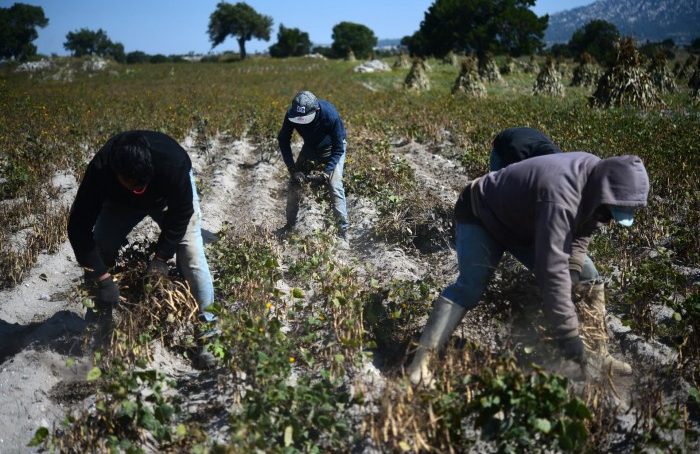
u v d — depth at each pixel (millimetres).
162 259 3990
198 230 4129
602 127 10836
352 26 90562
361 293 4547
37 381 3844
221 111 15766
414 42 70875
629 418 3449
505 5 66750
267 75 43594
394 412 3111
